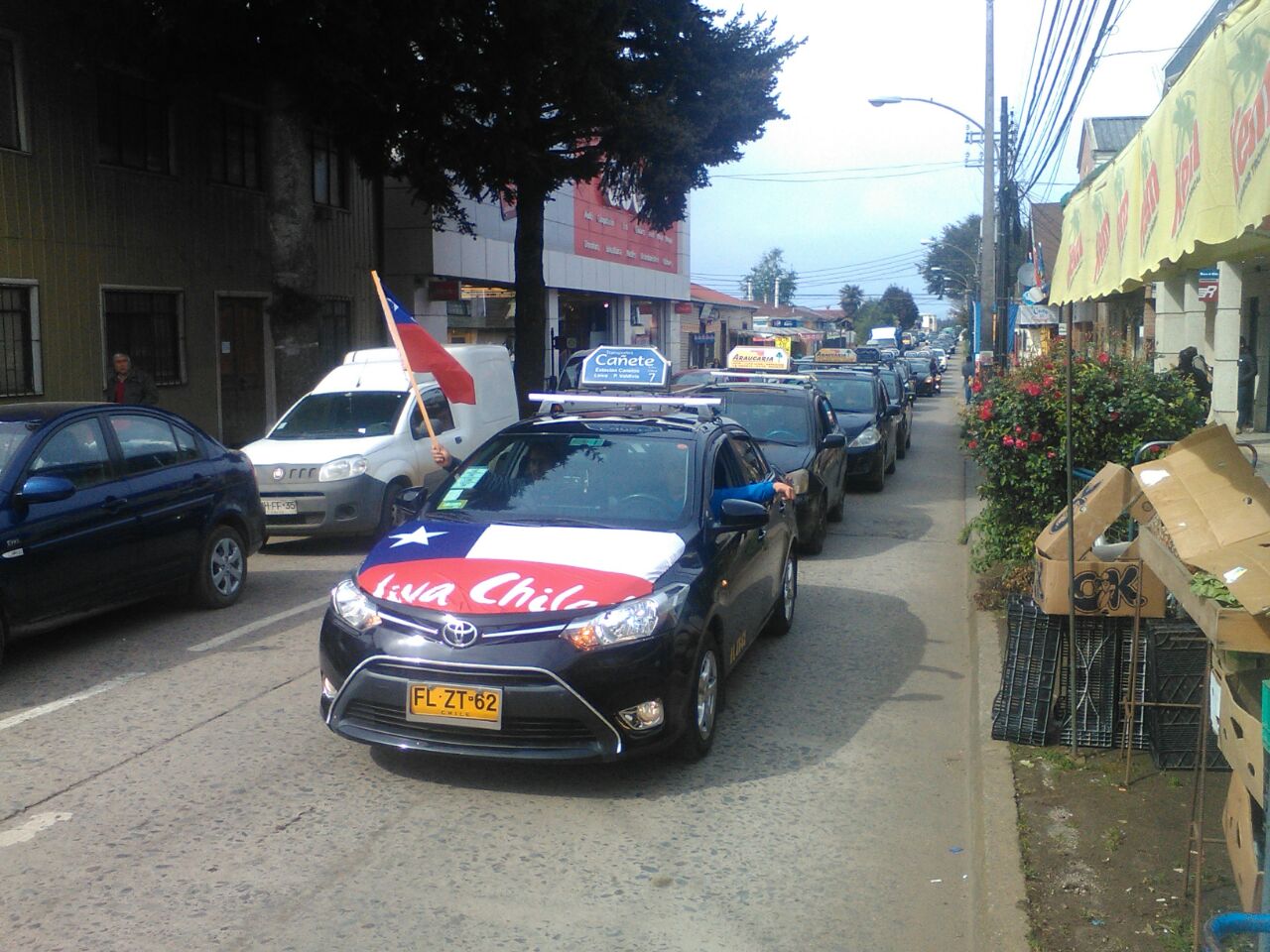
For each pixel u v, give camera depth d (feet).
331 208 71.72
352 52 50.31
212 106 60.54
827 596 31.32
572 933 12.97
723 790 17.22
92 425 24.97
